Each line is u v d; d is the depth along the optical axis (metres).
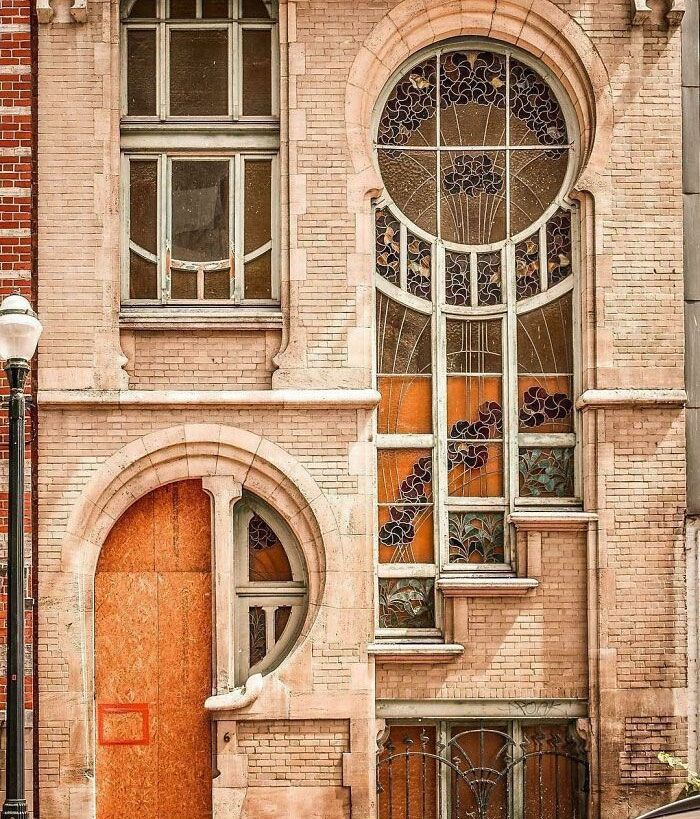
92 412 8.68
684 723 8.67
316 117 8.78
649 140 8.88
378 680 8.73
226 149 8.97
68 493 8.62
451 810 8.84
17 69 8.69
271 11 8.99
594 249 8.84
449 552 8.94
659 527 8.75
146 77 8.98
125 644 8.77
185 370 8.81
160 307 8.91
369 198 8.82
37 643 8.54
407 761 8.83
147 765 8.71
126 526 8.83
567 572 8.83
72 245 8.70
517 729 8.89
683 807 6.01
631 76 8.88
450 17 8.89
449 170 9.04
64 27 8.73
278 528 8.91
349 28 8.81
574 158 9.03
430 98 9.02
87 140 8.72
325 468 8.68
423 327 9.03
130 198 8.97
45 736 8.49
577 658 8.77
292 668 8.55
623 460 8.78
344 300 8.73
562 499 8.93
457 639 8.71
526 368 9.04
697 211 9.02
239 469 8.73
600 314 8.80
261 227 8.98
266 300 8.94
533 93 9.02
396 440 8.95
